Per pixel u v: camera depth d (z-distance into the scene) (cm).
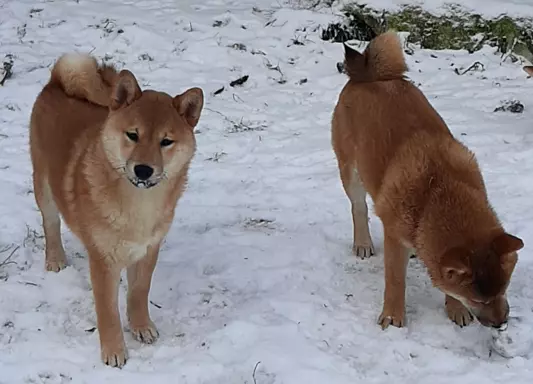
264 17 455
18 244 277
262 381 235
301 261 274
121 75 229
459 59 415
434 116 261
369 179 258
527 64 411
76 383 233
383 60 270
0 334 245
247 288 264
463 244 232
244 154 334
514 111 359
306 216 296
